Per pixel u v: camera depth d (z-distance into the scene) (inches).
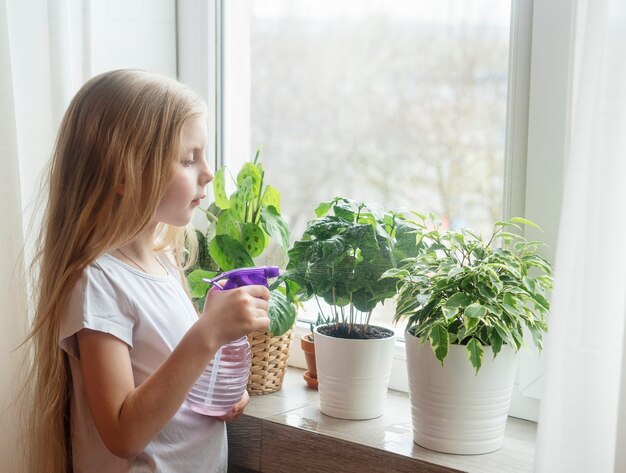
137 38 62.8
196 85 64.9
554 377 37.9
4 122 53.2
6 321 54.4
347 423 50.4
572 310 37.3
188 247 58.6
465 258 48.1
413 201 57.6
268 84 64.3
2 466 55.1
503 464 44.1
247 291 42.8
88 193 44.7
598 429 37.8
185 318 47.0
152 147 44.0
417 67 56.5
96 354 41.9
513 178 50.4
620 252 37.3
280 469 50.5
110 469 44.7
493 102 53.1
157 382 40.3
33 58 54.8
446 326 43.9
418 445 46.7
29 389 51.4
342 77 60.4
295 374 61.5
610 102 36.4
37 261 53.8
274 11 63.3
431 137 56.3
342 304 51.9
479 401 44.5
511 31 50.0
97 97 45.4
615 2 36.2
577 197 36.9
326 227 50.2
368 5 58.6
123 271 45.0
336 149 61.3
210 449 46.9
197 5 64.1
